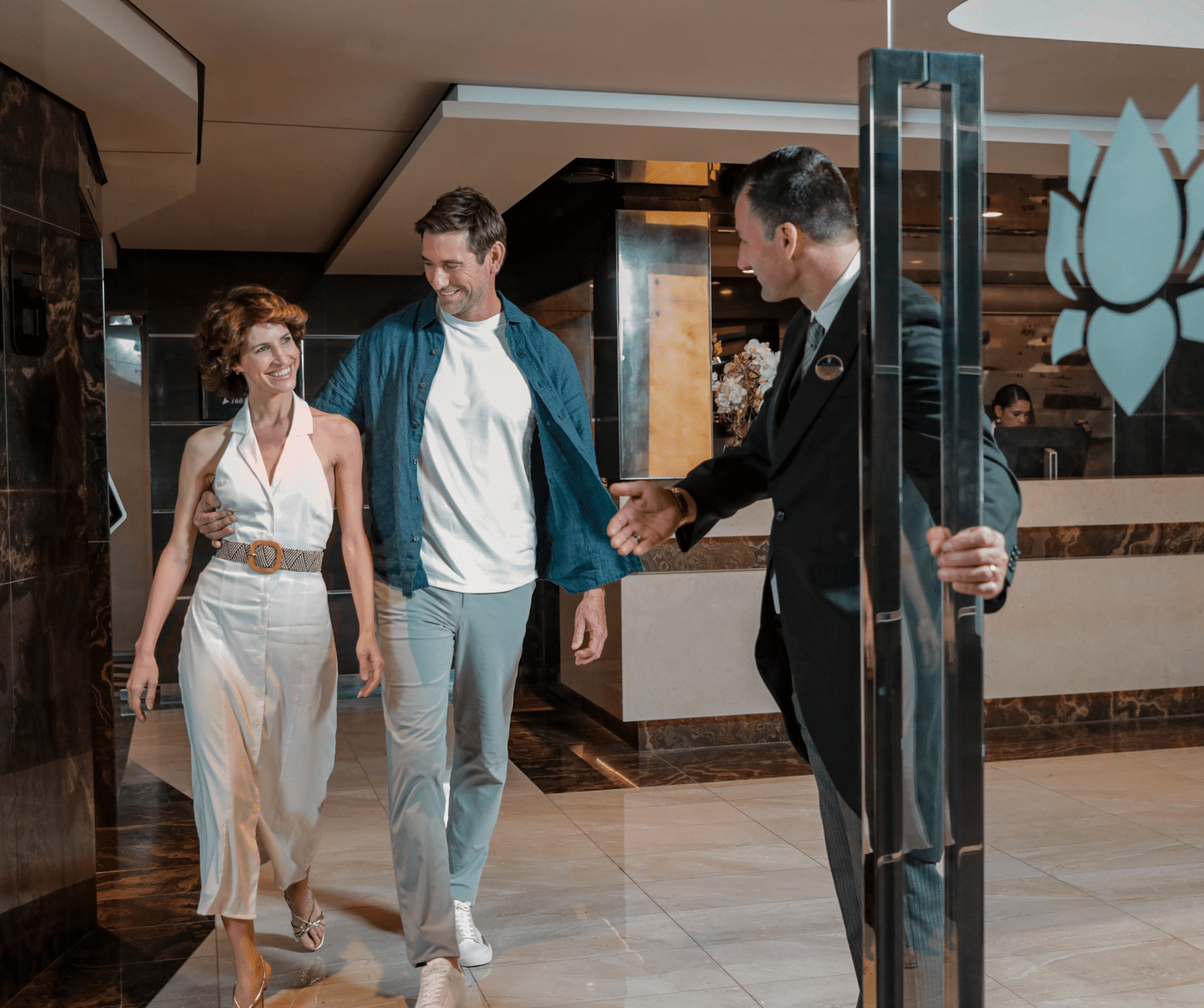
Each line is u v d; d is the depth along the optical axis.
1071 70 1.06
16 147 2.95
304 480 2.48
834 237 1.79
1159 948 2.29
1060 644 4.44
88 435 4.23
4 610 2.74
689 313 5.45
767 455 2.26
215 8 3.06
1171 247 1.06
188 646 2.46
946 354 1.14
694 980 2.66
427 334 2.62
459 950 2.64
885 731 1.22
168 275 6.90
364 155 4.68
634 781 4.63
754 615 5.32
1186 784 3.75
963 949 1.22
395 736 2.54
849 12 3.22
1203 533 1.49
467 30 3.34
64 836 2.98
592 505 2.70
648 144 4.23
